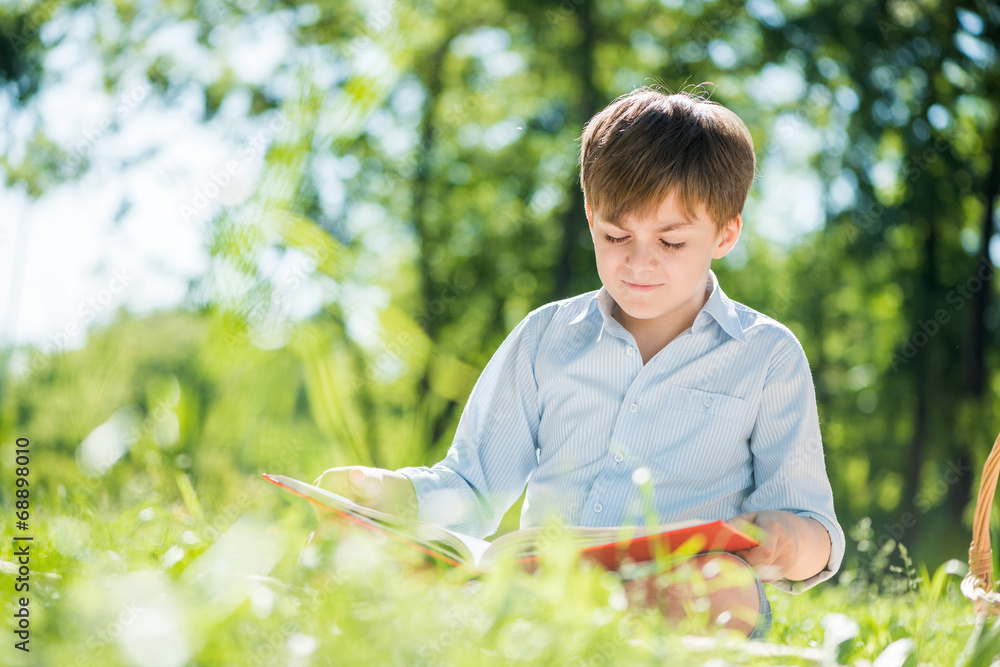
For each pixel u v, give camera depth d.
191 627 0.85
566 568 1.09
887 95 10.10
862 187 10.34
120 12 7.44
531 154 11.80
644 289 1.66
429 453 2.61
